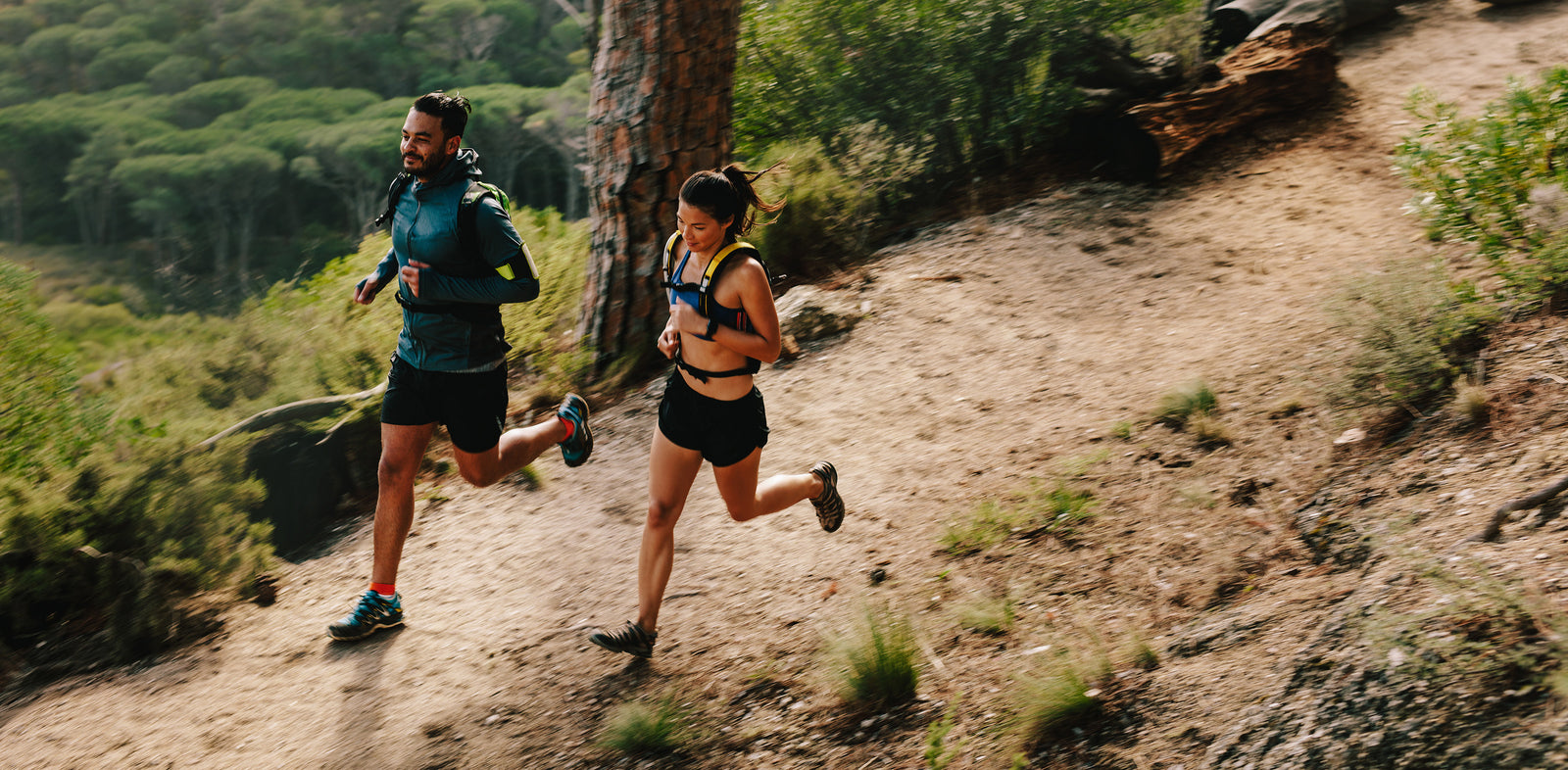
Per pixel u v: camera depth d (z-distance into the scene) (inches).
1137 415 188.1
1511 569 106.3
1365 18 373.4
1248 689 110.7
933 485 183.2
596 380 252.4
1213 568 142.6
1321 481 154.2
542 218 354.0
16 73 3742.6
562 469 215.2
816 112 327.0
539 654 156.6
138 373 264.8
